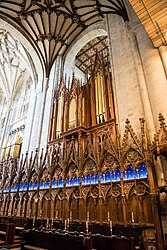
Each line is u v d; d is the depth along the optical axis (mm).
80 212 8188
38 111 15148
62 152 10781
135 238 5582
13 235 7160
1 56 22000
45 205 10062
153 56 8641
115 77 10547
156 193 5793
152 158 6570
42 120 14211
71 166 9812
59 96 13812
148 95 8250
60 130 11820
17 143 17359
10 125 20969
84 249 4645
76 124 10430
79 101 11234
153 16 7035
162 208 6102
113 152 8203
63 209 8953
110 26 13070
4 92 24438
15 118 21000
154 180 6215
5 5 14555
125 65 10375
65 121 11383
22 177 12523
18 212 11344
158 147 5992
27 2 14531
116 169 7926
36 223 8945
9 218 10078
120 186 7469
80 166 9078
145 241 5574
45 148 12422
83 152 9508
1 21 15461
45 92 15617
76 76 20406
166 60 7977
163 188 5766
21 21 15750
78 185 8914
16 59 21188
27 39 16609
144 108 8094
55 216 9156
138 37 10102
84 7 14664
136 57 9578
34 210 10383
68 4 14812
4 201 12859
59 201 9484
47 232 5812
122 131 8758
